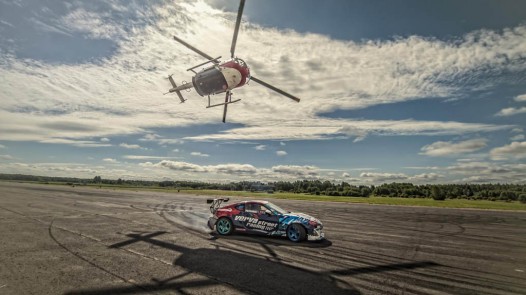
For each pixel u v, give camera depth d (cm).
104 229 1138
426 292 534
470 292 540
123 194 4028
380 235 1138
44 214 1554
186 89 1359
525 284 589
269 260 730
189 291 511
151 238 980
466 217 1908
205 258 736
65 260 690
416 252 855
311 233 962
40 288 512
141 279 568
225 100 1238
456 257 802
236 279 579
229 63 1148
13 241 884
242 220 1075
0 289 503
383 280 596
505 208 2872
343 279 595
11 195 3125
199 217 1598
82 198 2927
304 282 571
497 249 916
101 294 493
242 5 956
